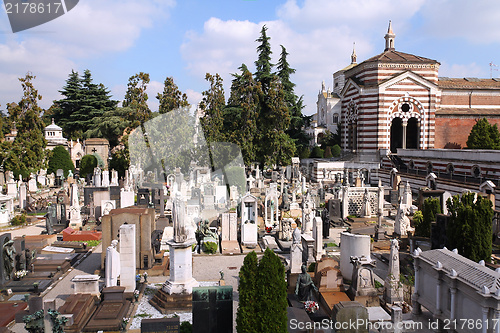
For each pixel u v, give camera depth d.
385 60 57.72
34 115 56.69
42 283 19.53
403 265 22.50
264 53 71.12
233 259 23.70
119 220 20.83
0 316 15.56
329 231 30.92
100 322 14.82
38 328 12.98
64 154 62.50
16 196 45.16
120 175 42.47
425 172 46.78
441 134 59.59
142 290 18.50
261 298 11.63
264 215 32.81
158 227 25.98
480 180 36.56
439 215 22.09
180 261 16.73
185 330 14.05
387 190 44.62
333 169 58.03
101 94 91.50
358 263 17.20
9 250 19.62
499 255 24.03
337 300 16.97
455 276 13.62
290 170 59.41
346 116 64.69
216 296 13.33
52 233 29.58
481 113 59.31
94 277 17.53
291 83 76.88
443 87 61.00
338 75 106.75
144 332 13.27
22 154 56.28
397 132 66.69
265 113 57.28
